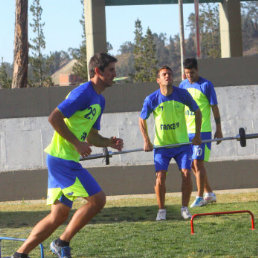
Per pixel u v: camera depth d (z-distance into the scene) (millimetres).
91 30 40562
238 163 28766
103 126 29000
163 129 19578
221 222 18000
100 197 12695
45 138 29000
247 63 28406
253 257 13383
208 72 28453
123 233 16828
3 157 29000
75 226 12688
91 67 12891
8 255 14641
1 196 28938
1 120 29016
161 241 15461
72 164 12688
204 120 22188
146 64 164000
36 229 12625
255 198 24219
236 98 28594
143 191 28922
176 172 28750
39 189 28906
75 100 12477
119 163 29016
